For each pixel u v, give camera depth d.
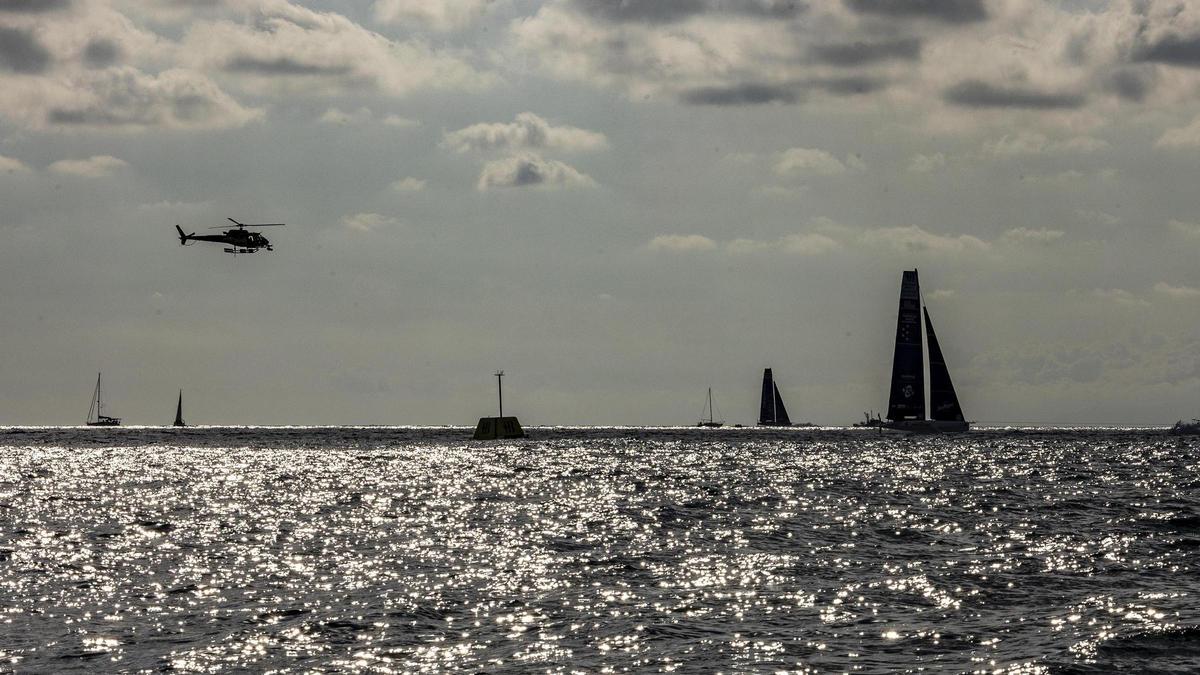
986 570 171.75
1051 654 117.38
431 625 134.12
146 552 196.88
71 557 189.88
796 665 115.38
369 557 190.62
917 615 138.50
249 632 130.75
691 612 140.88
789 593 153.50
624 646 123.44
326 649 122.94
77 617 139.00
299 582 164.38
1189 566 174.88
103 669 115.38
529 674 112.81
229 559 188.25
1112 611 138.25
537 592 155.25
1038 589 155.12
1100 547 197.25
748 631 130.12
